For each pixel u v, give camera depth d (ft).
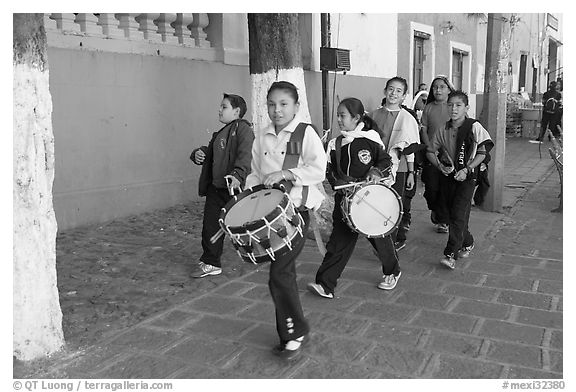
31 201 11.75
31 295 11.93
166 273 17.54
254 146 12.71
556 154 28.48
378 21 41.70
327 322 13.87
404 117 18.03
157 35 25.99
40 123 11.76
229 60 28.94
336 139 15.48
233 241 11.50
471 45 60.18
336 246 15.34
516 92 78.07
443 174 17.97
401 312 14.48
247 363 12.05
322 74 33.73
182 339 13.15
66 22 22.17
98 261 18.58
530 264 18.20
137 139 24.84
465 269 17.74
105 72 23.30
